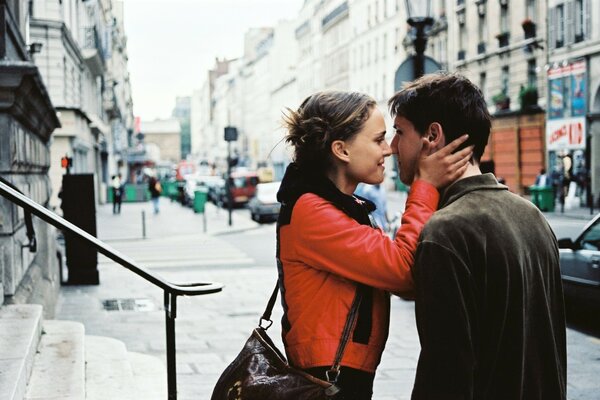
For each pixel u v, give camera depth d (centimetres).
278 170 9675
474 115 216
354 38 7075
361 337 217
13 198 324
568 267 877
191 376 652
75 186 1223
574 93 3397
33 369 460
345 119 224
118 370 520
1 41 673
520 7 3847
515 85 3934
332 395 208
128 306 1029
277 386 212
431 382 195
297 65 9681
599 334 816
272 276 1395
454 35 4625
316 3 8575
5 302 598
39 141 903
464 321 195
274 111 10806
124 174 8238
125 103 10744
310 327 218
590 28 3281
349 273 214
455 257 196
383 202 1066
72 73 3606
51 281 896
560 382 215
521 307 202
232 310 999
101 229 2781
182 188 5022
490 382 203
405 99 223
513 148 3919
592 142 3281
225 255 1809
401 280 211
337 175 231
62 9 3378
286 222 222
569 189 3278
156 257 1786
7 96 612
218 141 15900
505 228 204
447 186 220
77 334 556
